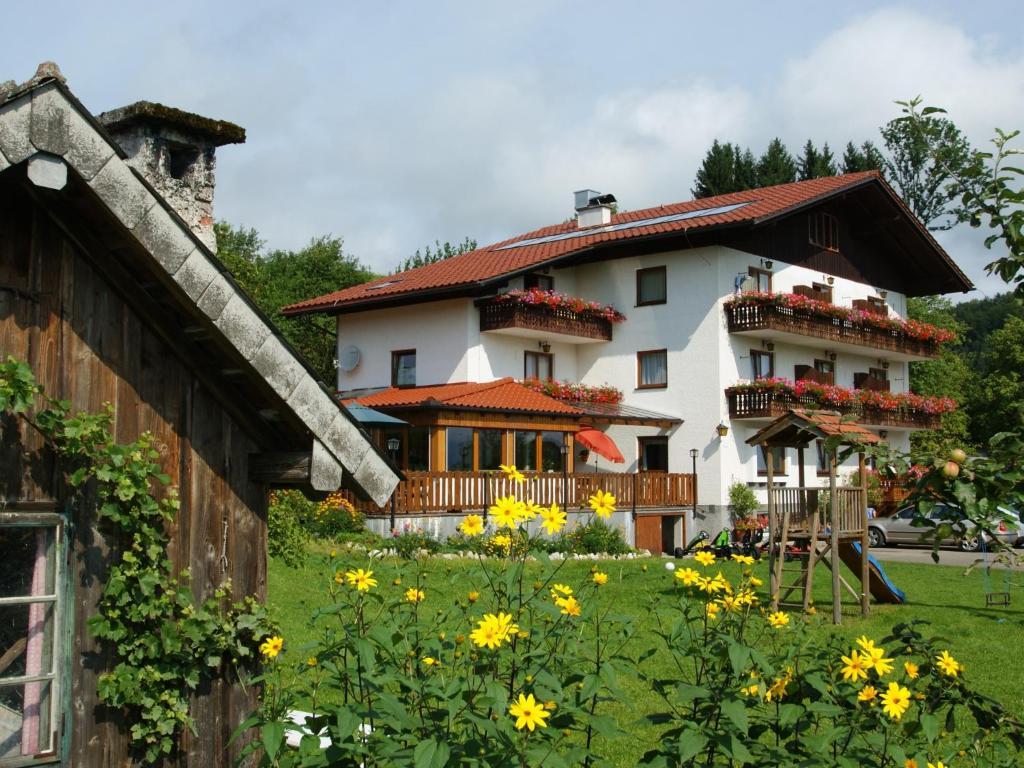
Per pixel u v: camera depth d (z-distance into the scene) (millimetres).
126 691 4711
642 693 9344
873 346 34656
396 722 3850
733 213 30156
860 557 16234
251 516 5336
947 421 49406
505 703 3730
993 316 80125
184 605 4906
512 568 4605
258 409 5250
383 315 31359
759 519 29109
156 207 4410
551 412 27031
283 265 57281
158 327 4984
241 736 5188
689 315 30781
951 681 4809
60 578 4621
